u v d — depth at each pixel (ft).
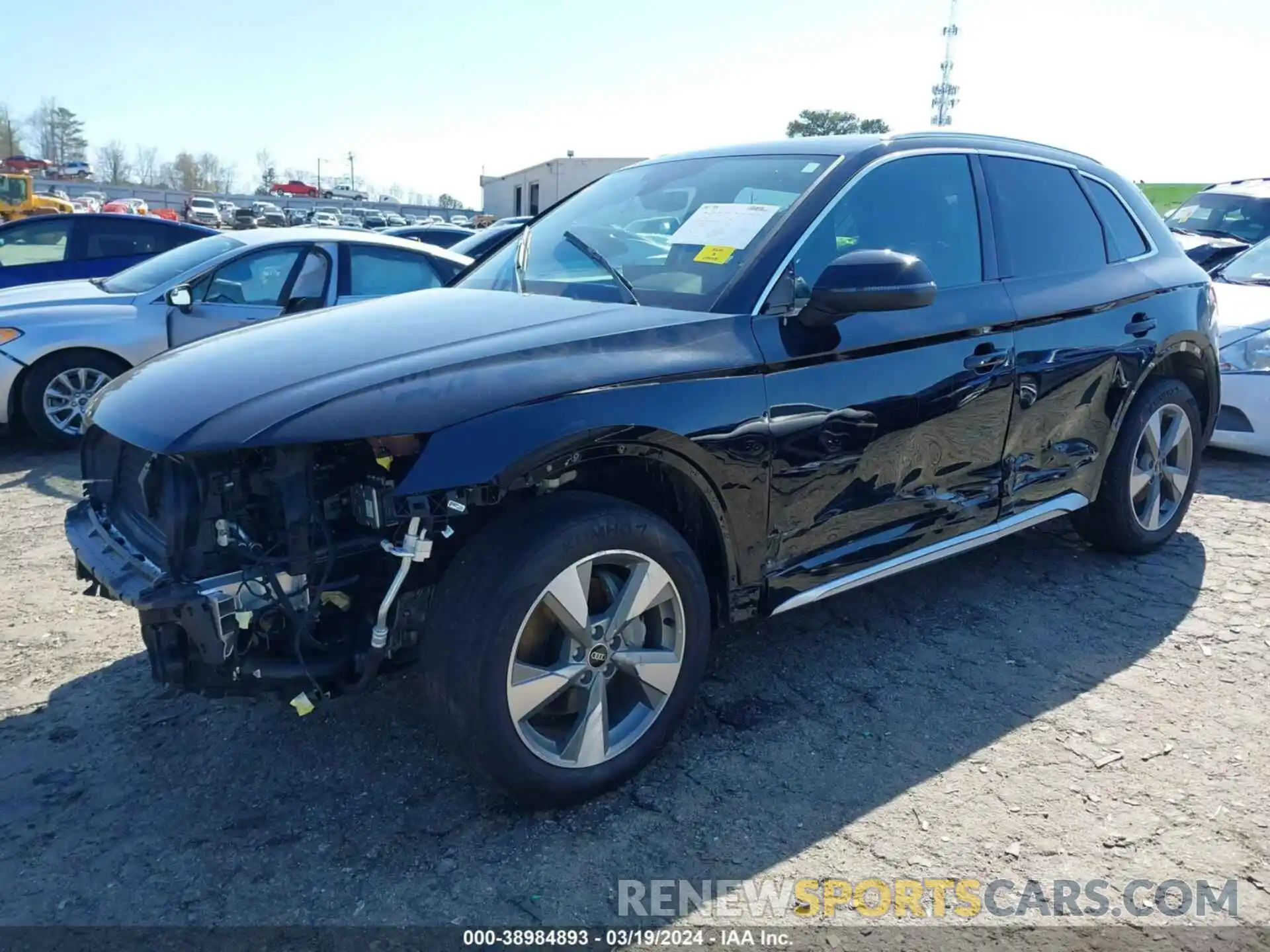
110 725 10.32
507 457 7.83
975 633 12.52
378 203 294.87
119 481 9.43
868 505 10.70
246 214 176.24
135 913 7.60
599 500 8.72
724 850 8.36
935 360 10.99
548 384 8.31
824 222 10.60
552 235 12.61
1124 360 13.43
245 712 10.57
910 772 9.50
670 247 10.92
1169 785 9.27
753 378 9.45
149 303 22.48
